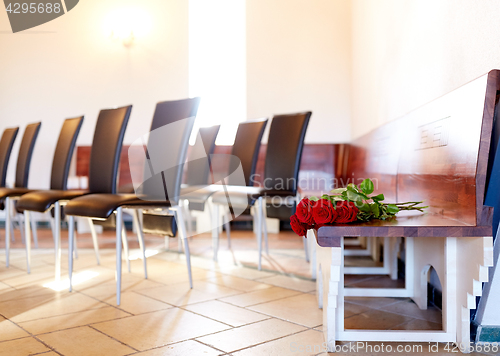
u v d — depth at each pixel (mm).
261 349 1547
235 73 5219
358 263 3062
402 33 2928
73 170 5102
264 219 3469
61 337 1682
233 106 5223
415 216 1729
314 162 4969
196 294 2303
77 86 5309
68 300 2201
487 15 1712
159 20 5242
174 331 1741
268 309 2031
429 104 2100
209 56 5227
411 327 1778
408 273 2172
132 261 3229
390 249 2699
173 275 2771
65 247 3889
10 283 2576
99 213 2094
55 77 5324
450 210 1671
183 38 5223
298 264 3107
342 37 5055
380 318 1905
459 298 1532
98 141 2723
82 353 1523
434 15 2320
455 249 1559
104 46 5293
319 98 5082
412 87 2707
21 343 1622
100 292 2352
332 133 5074
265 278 2680
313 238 2625
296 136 3059
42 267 3029
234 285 2500
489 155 1509
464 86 1654
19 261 3264
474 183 1450
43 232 4910
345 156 4949
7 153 4012
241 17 5207
